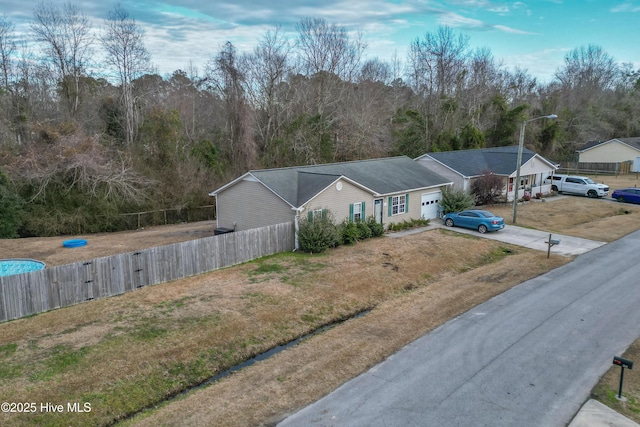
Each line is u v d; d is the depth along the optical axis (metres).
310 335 13.29
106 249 23.05
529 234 24.84
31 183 27.12
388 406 9.03
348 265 18.84
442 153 37.50
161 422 8.68
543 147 54.88
